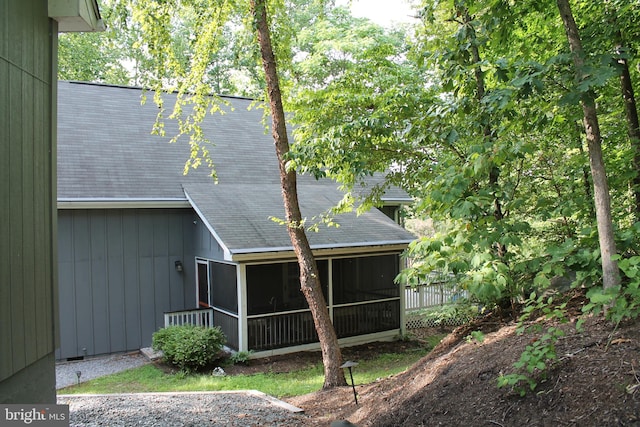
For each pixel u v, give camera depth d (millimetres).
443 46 6199
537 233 6633
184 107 15664
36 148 4098
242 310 10758
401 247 12523
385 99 7117
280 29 8617
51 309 4332
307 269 8094
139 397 6828
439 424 3791
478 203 5047
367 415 5004
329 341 7953
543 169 6793
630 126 5926
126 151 13023
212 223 11094
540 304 4188
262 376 9523
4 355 3480
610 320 3969
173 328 10492
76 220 11281
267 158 15102
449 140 5941
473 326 6465
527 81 4305
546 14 6250
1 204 3486
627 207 6391
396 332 12812
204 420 5512
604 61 4066
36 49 4125
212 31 7844
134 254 11945
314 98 7871
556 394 3379
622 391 3078
